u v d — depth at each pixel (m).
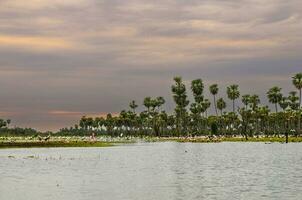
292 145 172.75
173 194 48.44
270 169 77.31
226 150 142.75
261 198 45.44
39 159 102.12
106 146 181.00
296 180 60.34
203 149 152.38
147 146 182.62
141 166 86.19
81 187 54.44
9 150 145.00
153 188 53.41
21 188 53.56
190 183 58.12
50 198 46.00
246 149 146.38
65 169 79.00
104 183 58.53
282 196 46.53
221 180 61.28
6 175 68.50
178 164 91.00
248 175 67.62
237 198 45.56
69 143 183.12
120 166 86.12
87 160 100.81
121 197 46.56
